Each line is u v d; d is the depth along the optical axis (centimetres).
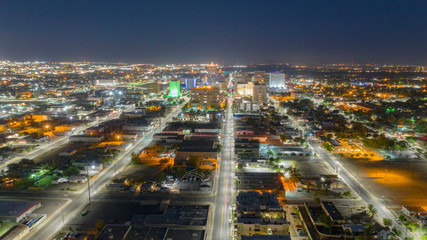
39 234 16875
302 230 17112
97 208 19700
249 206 17925
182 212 18462
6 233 16225
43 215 18438
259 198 19062
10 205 19200
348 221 17175
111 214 18912
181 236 15738
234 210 19300
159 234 15912
